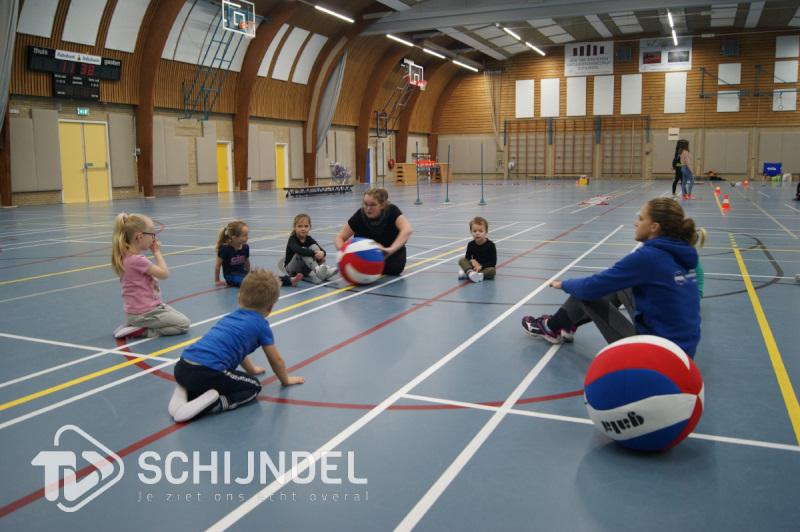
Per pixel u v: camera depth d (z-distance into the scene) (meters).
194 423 3.14
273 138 31.39
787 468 2.62
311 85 32.53
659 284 3.28
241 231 6.38
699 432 2.98
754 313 5.21
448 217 14.88
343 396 3.47
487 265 6.88
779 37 36.12
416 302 5.77
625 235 10.80
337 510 2.34
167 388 3.63
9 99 19.78
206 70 26.42
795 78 36.22
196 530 2.22
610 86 39.94
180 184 26.30
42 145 20.73
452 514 2.30
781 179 34.59
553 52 40.97
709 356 4.11
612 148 40.50
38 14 19.55
